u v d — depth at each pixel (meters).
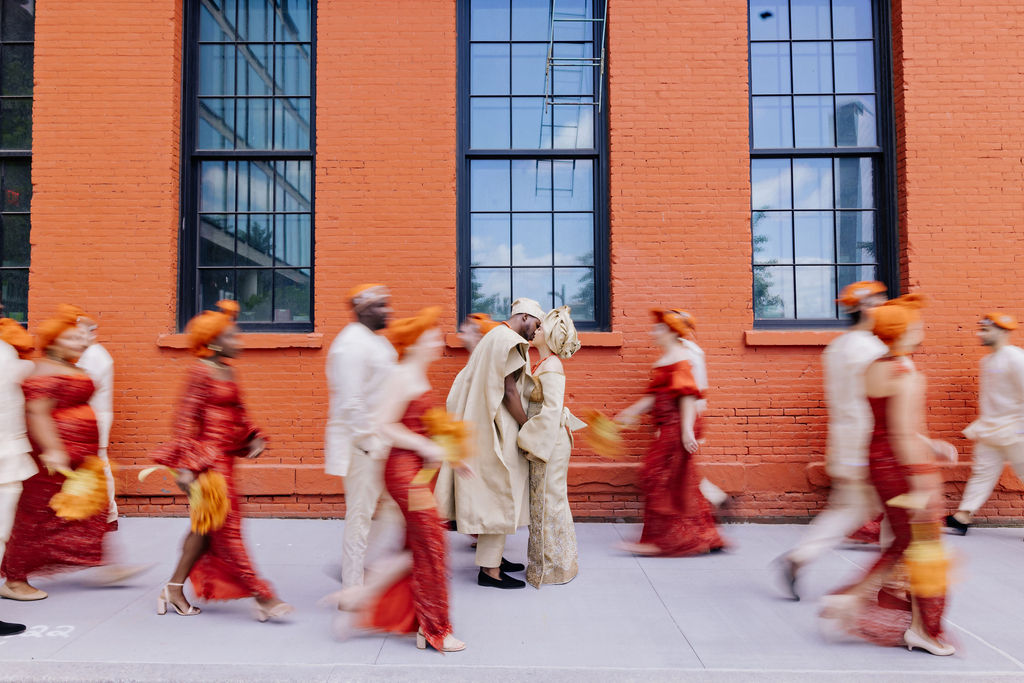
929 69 6.57
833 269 6.82
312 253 6.82
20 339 4.46
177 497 6.43
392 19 6.69
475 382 4.61
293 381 6.46
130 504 6.42
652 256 6.54
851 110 6.89
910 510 3.54
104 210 6.56
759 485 6.36
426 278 6.54
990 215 6.48
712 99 6.61
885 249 6.76
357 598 3.93
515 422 4.56
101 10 6.66
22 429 4.23
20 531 4.35
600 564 5.15
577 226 6.93
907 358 3.66
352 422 3.98
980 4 6.58
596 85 6.94
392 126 6.63
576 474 6.36
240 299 6.86
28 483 4.38
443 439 3.64
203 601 4.37
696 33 6.66
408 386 3.62
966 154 6.52
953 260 6.46
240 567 4.00
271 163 6.94
